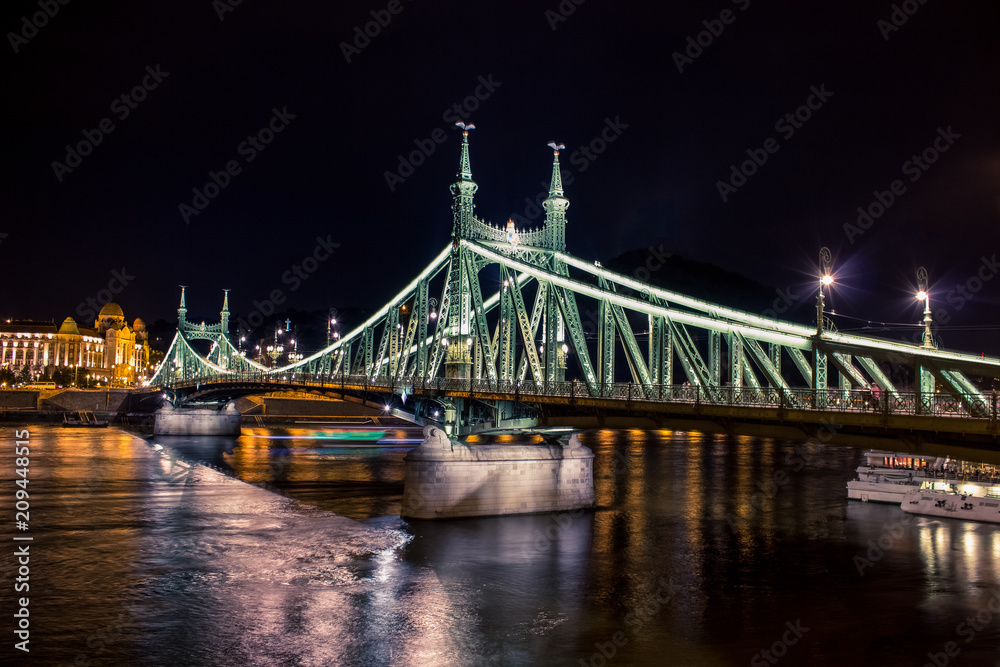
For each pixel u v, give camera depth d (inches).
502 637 1150.3
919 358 1104.8
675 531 1811.0
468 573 1465.3
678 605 1277.1
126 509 2122.3
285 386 3624.5
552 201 2420.0
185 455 3602.4
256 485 2608.3
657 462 3363.7
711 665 1043.3
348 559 1567.4
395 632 1171.3
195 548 1659.7
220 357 6397.6
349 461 3403.1
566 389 1726.1
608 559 1556.3
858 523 1914.4
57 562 1544.0
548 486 2050.9
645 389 1503.4
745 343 1368.1
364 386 2743.6
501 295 2191.2
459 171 2474.2
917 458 2369.6
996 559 1546.5
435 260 2632.9
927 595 1315.2
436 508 1935.3
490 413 2064.5
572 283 1884.8
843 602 1283.2
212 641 1134.4
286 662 1064.2
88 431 5113.2
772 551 1617.9
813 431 1233.4
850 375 1221.7
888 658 1052.5
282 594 1346.0
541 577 1437.0
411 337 2723.9
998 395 1029.8
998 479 2204.7
